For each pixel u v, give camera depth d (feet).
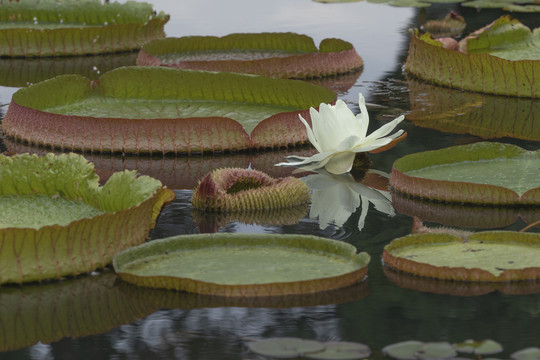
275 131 28.58
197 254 17.75
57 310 16.01
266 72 38.22
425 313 15.51
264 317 15.48
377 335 14.62
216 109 31.73
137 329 15.17
